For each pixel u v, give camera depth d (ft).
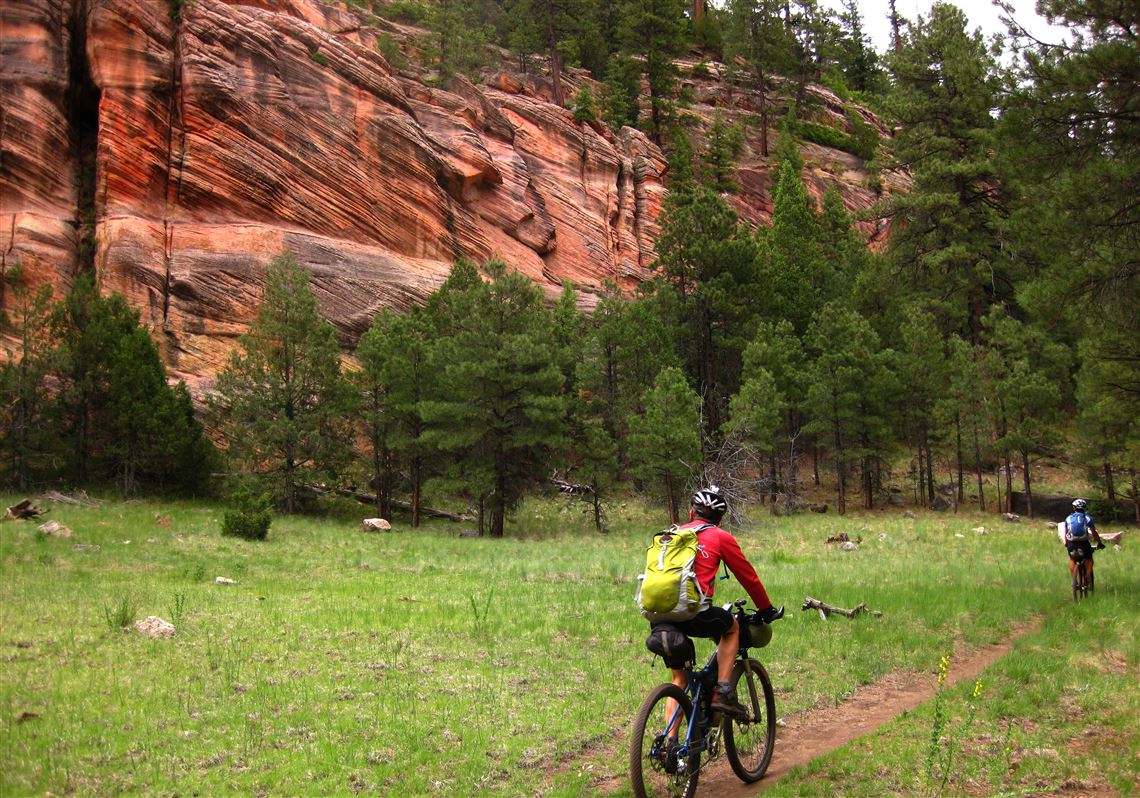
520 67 241.14
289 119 157.17
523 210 189.47
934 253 149.79
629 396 136.56
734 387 156.25
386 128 167.32
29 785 18.65
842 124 287.89
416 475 118.93
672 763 17.07
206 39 152.87
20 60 141.49
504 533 114.83
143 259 136.56
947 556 77.61
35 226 134.51
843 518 118.73
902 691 29.01
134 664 29.37
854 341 128.98
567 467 120.88
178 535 77.87
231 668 28.99
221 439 127.54
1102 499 118.93
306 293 120.88
